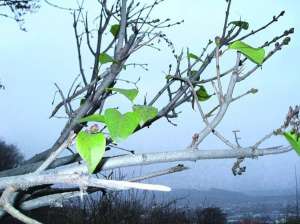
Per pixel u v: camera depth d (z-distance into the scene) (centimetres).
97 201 865
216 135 155
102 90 242
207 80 238
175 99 244
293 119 149
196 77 246
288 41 195
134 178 177
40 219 782
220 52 165
